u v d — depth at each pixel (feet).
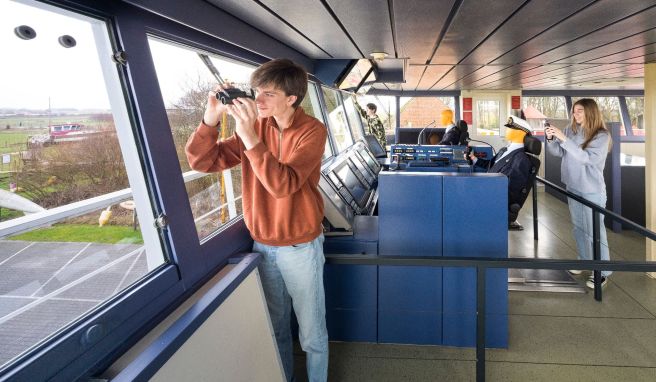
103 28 3.80
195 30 5.11
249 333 4.71
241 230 5.86
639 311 9.02
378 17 6.17
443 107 29.76
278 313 5.76
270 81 4.29
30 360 2.66
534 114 27.61
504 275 7.29
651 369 6.95
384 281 7.53
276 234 5.06
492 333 7.51
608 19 6.48
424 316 7.55
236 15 5.90
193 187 5.39
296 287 5.33
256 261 5.20
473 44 8.87
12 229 2.99
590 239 10.59
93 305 3.43
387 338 7.70
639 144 21.48
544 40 8.42
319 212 5.21
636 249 13.91
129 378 2.78
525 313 8.98
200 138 4.54
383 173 7.32
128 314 3.48
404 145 12.56
